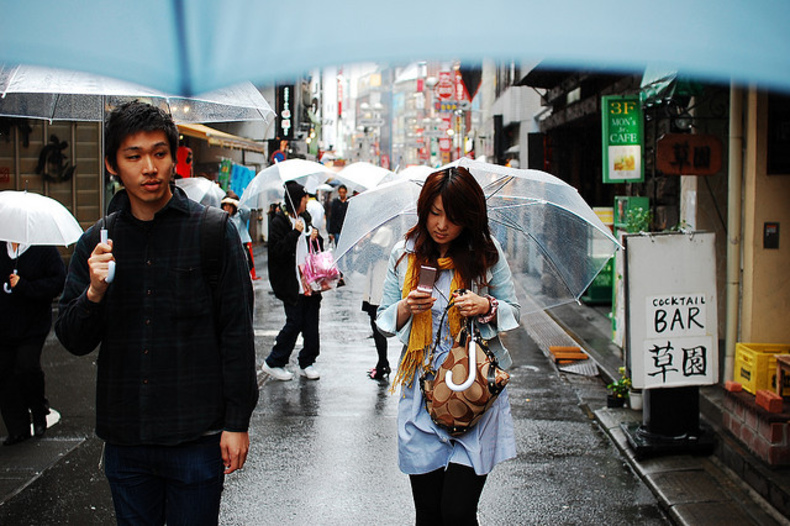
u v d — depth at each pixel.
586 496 4.95
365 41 1.42
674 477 5.09
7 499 4.78
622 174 9.86
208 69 1.48
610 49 1.42
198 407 2.72
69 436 6.06
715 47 1.46
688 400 5.54
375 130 96.06
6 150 13.40
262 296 14.79
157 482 2.85
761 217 6.16
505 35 1.40
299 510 4.73
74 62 1.46
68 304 2.75
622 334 9.04
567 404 7.23
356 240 3.83
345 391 7.59
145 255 2.72
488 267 3.23
